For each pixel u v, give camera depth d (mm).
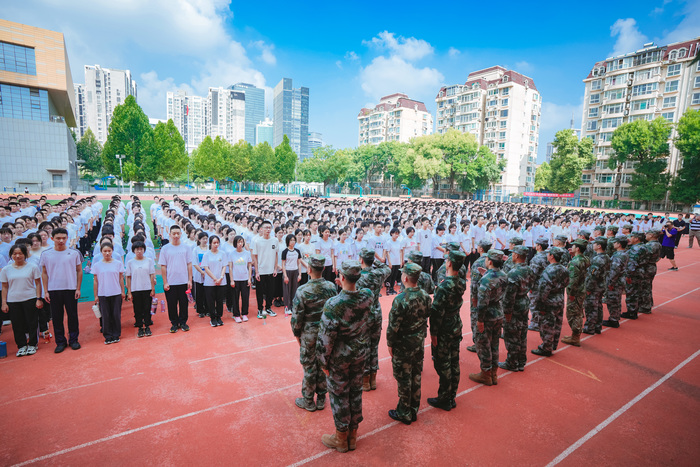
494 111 72062
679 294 11031
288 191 95500
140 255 6863
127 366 5793
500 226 12930
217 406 4793
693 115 38594
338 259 9320
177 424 4414
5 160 44469
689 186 39969
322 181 77000
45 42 44469
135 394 5016
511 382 5598
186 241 8734
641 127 43375
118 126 47312
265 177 69188
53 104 52438
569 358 6496
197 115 195625
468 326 8039
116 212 13844
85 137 76125
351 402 3953
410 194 74625
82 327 7410
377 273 5121
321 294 4602
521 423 4578
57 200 36875
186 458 3863
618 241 8078
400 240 10172
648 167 44094
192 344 6676
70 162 53438
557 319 6402
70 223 10500
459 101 77938
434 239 10969
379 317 5074
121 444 4059
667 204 46312
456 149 61000
